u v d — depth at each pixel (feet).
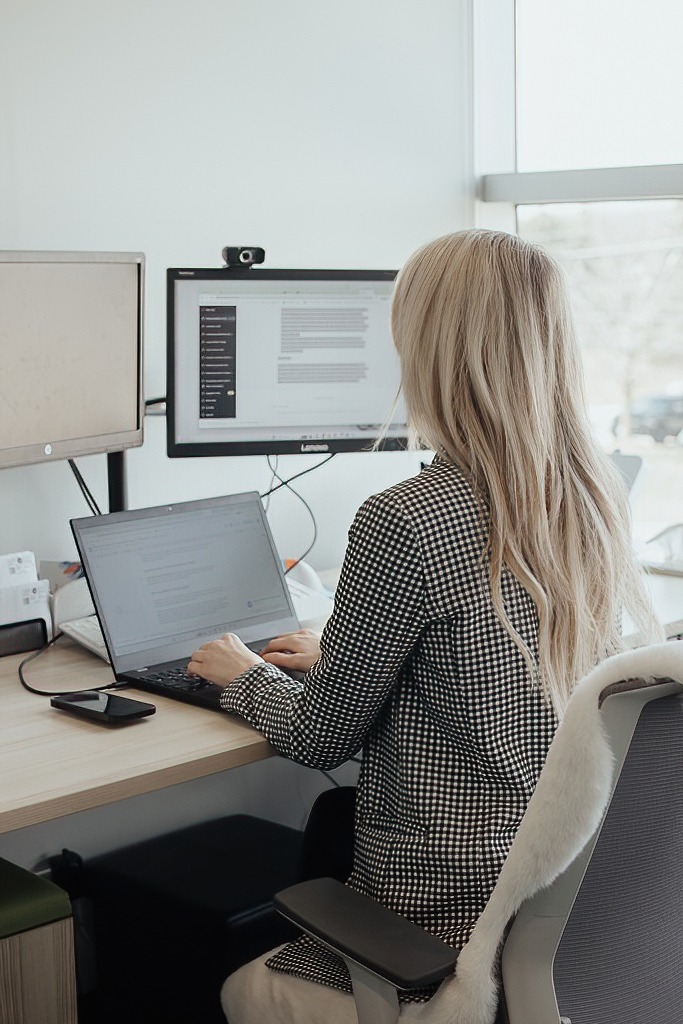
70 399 6.09
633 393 8.89
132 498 7.54
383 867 4.14
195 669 5.29
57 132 6.89
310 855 5.32
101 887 6.82
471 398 4.19
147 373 7.48
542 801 3.19
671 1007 3.76
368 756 4.44
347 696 4.18
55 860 7.22
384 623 4.03
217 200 7.70
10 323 5.60
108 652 5.50
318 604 6.70
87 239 7.11
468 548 4.03
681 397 8.57
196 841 7.13
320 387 6.98
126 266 6.23
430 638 4.06
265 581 6.23
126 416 6.53
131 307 6.34
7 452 5.76
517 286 4.19
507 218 9.44
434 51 8.71
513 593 4.07
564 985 3.51
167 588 5.82
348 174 8.36
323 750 4.38
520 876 3.28
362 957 3.53
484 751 4.00
